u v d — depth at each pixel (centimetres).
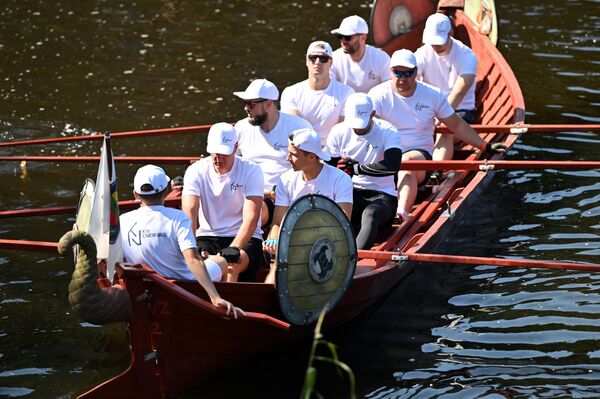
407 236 1758
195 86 2892
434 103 1955
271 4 3747
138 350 1341
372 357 1520
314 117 2041
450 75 2305
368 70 2250
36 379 1448
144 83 2912
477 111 2533
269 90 1747
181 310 1351
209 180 1570
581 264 1559
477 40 2695
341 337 1585
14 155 2392
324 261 1445
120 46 3256
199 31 3416
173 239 1371
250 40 3322
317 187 1596
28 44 3259
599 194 2156
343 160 1767
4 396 1400
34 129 2550
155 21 3531
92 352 1530
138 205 1827
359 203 1756
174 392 1413
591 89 2870
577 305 1672
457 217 1858
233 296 1382
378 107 1958
